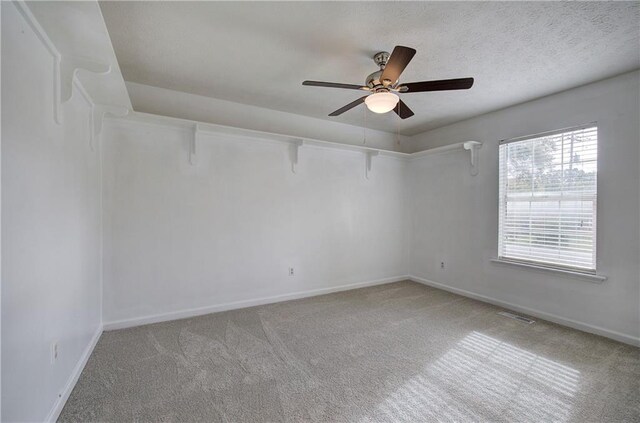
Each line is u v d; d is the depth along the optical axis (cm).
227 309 337
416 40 216
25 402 132
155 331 278
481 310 343
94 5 127
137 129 292
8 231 121
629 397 186
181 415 168
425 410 174
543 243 319
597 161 277
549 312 313
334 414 170
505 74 267
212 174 328
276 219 369
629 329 258
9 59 122
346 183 428
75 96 204
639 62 243
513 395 188
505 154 357
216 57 245
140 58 246
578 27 198
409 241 490
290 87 304
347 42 221
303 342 259
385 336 272
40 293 148
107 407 173
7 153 121
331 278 414
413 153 450
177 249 310
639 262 253
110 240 280
